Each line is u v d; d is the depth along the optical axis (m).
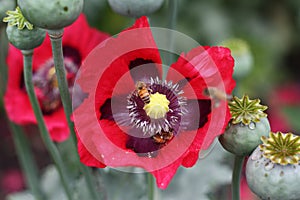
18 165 1.42
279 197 0.66
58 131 0.84
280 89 1.41
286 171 0.65
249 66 0.93
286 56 1.53
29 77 0.74
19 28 0.70
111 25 1.29
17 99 0.85
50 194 0.97
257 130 0.68
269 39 1.38
